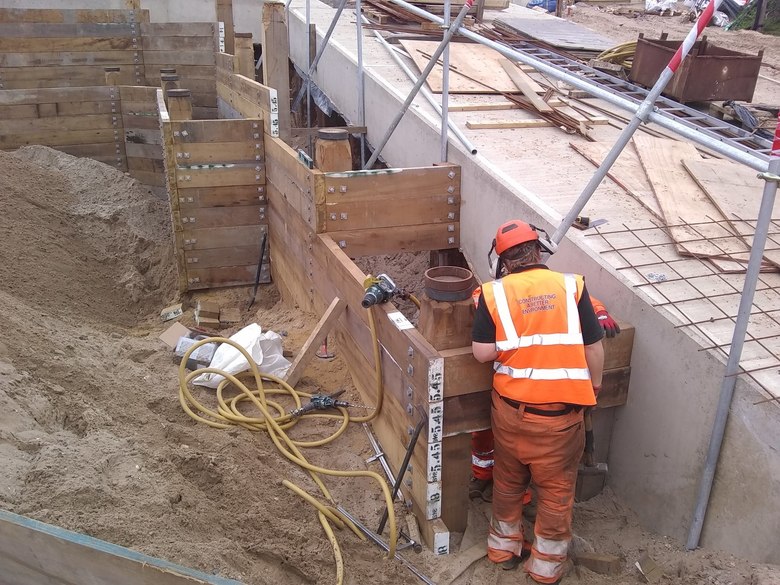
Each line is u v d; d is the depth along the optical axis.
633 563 3.86
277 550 3.40
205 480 3.79
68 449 3.39
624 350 4.17
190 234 7.57
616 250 4.60
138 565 2.37
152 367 5.53
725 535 3.70
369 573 3.67
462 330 3.84
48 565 2.58
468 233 6.16
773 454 3.38
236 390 5.29
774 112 7.25
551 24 11.28
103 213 8.82
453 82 7.97
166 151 7.22
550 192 5.41
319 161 6.19
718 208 5.12
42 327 5.32
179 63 10.41
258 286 7.91
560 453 3.53
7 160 8.91
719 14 19.92
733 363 3.46
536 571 3.72
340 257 5.41
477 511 4.35
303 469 4.50
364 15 11.02
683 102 7.46
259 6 12.91
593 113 7.38
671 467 3.99
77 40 10.12
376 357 4.53
